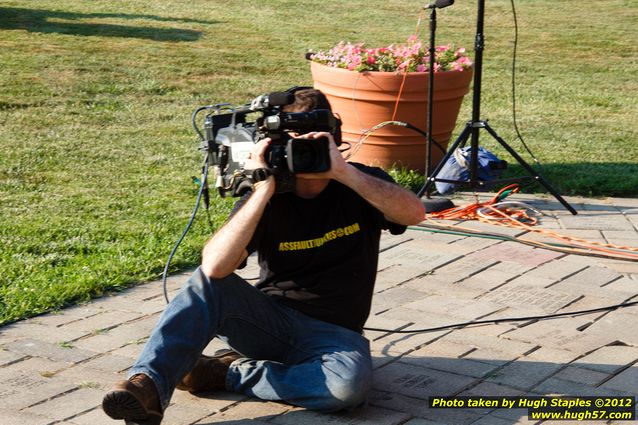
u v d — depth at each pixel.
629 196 10.14
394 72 10.11
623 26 25.19
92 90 14.98
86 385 5.46
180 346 4.70
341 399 4.86
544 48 21.73
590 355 5.85
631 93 17.03
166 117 13.70
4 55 16.88
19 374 5.59
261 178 4.56
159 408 4.62
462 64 10.45
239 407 5.16
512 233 8.60
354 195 4.99
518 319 6.46
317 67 10.66
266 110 4.71
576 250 8.02
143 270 7.45
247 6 25.61
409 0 28.58
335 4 27.03
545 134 13.41
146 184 10.21
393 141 10.35
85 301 6.84
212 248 4.74
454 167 10.06
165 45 19.20
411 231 8.61
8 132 12.23
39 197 9.57
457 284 7.22
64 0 24.12
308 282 5.02
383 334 6.21
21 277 7.22
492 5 28.11
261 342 5.04
